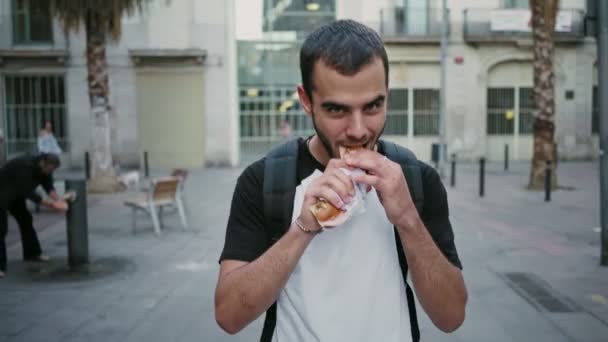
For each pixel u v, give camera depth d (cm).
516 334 505
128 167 2294
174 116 2300
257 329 522
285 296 161
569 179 1772
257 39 2375
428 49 2416
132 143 2292
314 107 147
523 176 1880
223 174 2036
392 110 2447
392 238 160
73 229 739
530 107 2469
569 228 994
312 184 145
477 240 897
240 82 2383
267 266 146
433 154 1861
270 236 164
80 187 743
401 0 2395
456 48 2409
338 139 146
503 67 2455
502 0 2402
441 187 171
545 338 495
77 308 584
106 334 513
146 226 1027
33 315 563
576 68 2419
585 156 2447
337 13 2383
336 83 140
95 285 665
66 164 2297
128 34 2258
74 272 721
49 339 500
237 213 167
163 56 2247
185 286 662
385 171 143
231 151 2320
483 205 1264
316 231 145
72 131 2281
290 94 2398
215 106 2302
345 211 142
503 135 2480
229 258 162
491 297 608
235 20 2344
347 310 155
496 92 2470
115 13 1468
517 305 581
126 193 1495
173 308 584
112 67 2264
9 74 2277
